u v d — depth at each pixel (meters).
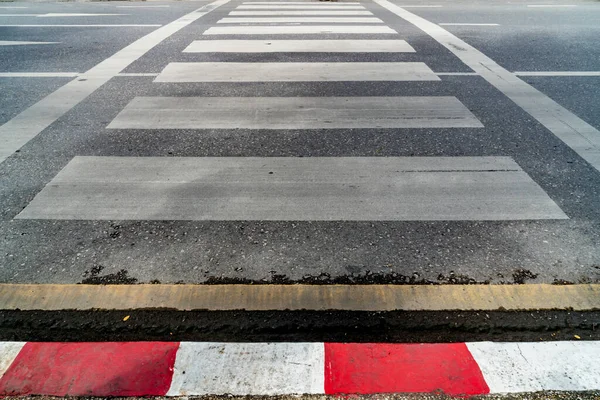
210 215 3.08
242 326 2.26
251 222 3.01
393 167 3.67
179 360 2.08
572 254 2.71
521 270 2.59
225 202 3.22
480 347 2.14
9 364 2.06
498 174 3.56
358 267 2.63
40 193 3.29
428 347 2.15
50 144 4.03
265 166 3.70
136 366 2.05
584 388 1.95
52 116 4.63
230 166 3.69
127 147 3.99
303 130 4.32
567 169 3.63
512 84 5.59
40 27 8.99
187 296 2.43
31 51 7.11
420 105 4.92
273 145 4.04
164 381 1.99
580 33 8.35
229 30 8.53
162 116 4.64
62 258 2.68
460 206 3.16
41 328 2.25
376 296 2.43
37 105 4.92
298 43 7.50
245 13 10.41
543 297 2.41
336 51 7.01
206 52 6.98
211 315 2.32
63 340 2.18
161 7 11.45
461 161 3.75
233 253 2.74
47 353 2.11
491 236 2.87
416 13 10.41
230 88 5.42
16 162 3.72
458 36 8.04
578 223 2.98
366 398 1.91
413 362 2.07
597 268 2.60
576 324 2.26
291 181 3.48
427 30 8.53
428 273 2.58
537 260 2.66
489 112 4.75
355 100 5.05
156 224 2.98
